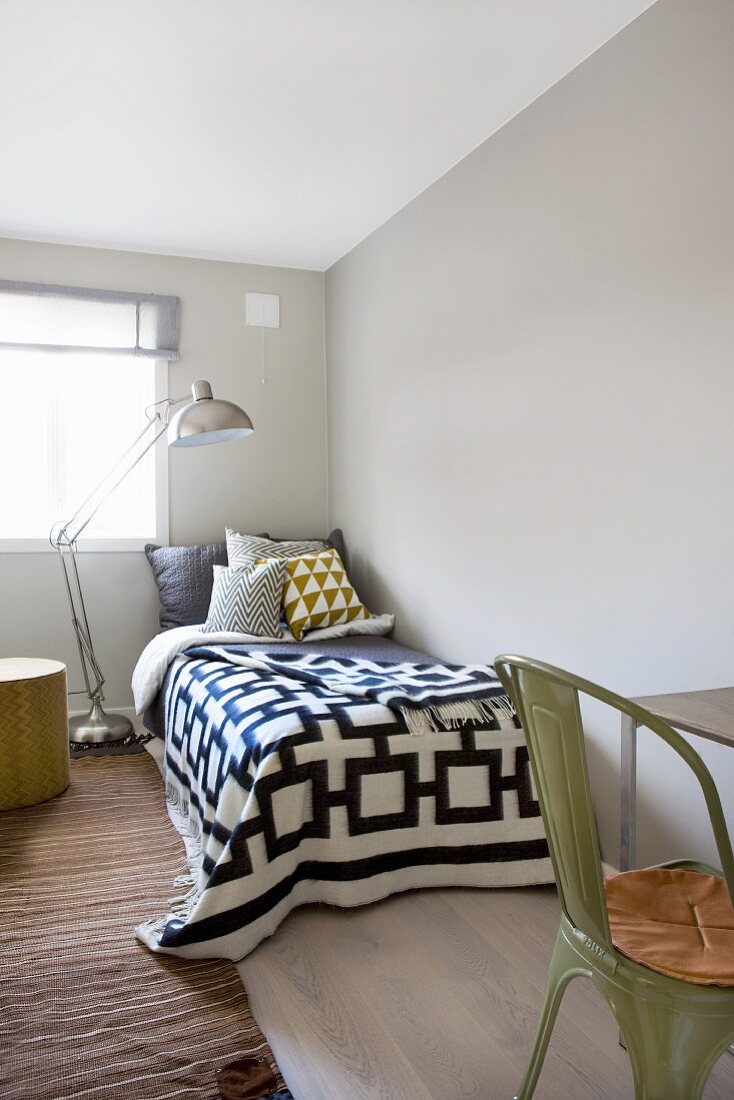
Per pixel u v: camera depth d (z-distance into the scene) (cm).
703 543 199
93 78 244
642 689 220
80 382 407
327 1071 153
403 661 302
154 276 407
